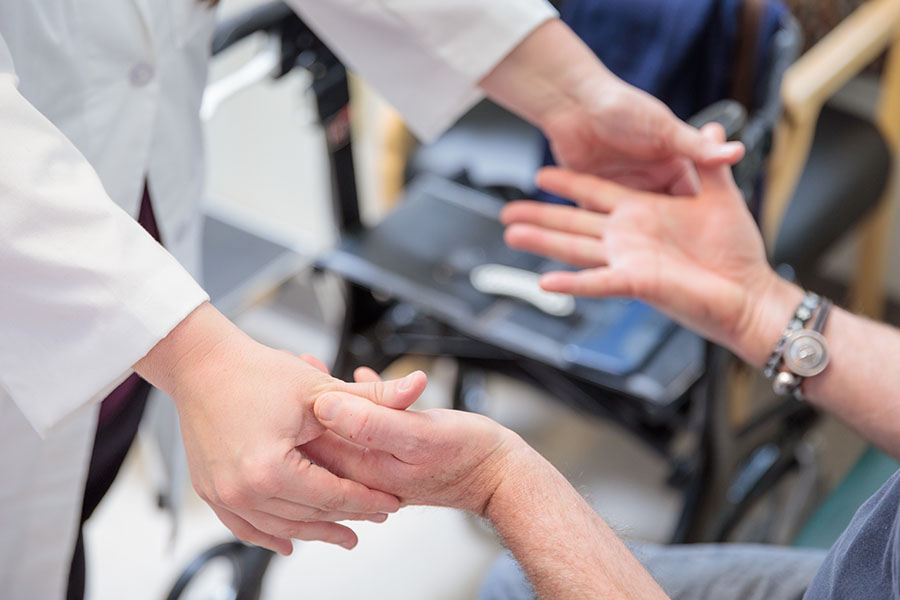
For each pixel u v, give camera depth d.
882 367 0.87
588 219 0.99
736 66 1.30
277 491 0.69
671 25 1.32
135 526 1.75
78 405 0.74
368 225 1.53
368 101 2.08
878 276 1.92
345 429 0.68
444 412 0.72
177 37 0.93
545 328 1.36
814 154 1.67
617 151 1.01
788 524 1.58
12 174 0.69
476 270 1.44
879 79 1.88
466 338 1.58
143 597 1.64
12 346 0.73
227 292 1.55
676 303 0.93
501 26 0.98
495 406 1.94
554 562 0.69
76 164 0.73
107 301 0.70
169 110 0.96
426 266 1.45
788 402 1.45
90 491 1.10
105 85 0.88
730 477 1.40
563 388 1.60
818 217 1.59
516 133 1.73
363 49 1.06
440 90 1.05
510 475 0.72
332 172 1.44
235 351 0.71
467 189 1.61
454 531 1.72
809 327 0.90
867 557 0.65
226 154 2.26
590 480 1.80
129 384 1.04
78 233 0.70
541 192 1.58
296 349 2.07
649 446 1.58
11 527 0.97
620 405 1.57
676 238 0.96
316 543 1.71
